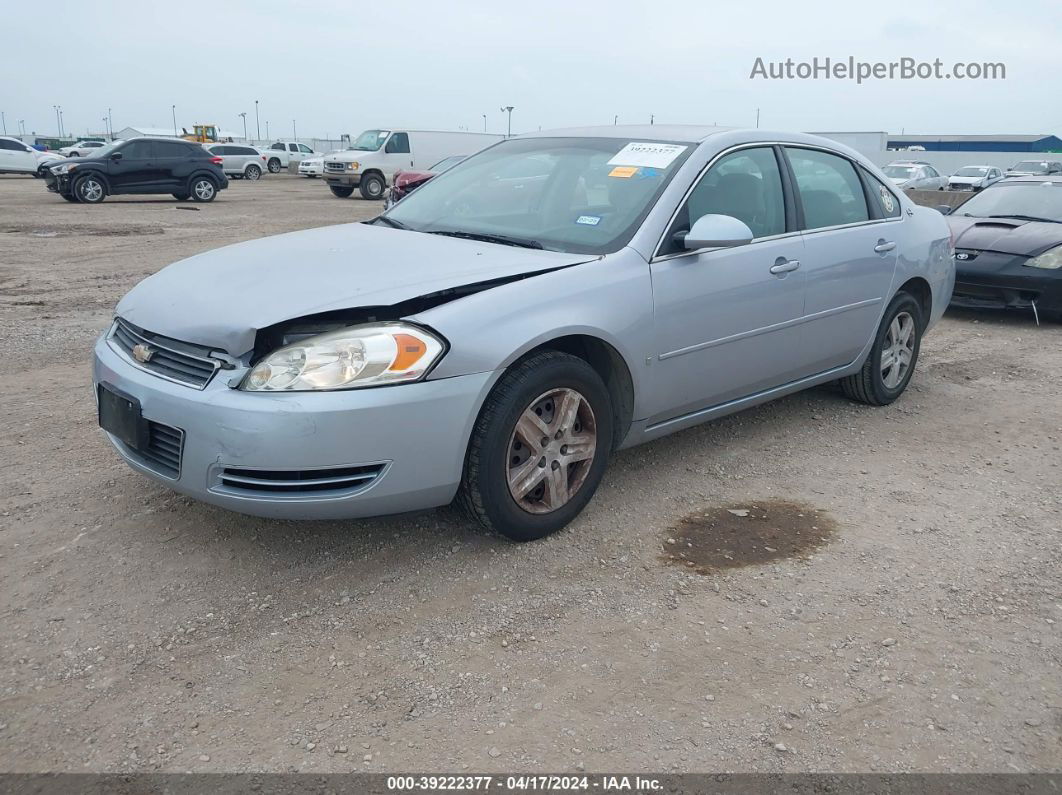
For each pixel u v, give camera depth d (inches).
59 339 270.5
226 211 810.8
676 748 95.5
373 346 118.0
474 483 128.3
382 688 104.3
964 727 100.2
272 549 135.4
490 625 117.3
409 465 120.7
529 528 136.5
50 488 154.9
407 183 908.0
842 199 194.1
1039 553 141.9
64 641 111.7
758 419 203.6
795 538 144.9
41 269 420.5
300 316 118.9
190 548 135.2
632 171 161.3
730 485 165.6
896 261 201.5
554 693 104.0
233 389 118.0
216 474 119.3
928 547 143.0
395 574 129.3
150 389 124.0
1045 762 95.3
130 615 117.6
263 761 92.4
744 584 129.6
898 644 115.6
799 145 185.3
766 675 108.4
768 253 167.9
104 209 794.8
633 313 142.4
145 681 104.6
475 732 97.3
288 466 115.6
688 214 155.0
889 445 190.1
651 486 163.6
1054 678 109.4
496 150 190.7
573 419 137.9
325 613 119.2
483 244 150.6
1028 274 315.3
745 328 164.2
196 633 114.0
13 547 134.0
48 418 192.5
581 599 124.3
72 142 3132.4
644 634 116.3
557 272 136.9
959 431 200.7
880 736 98.3
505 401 126.9
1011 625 120.8
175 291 134.7
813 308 179.8
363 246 148.8
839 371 197.9
